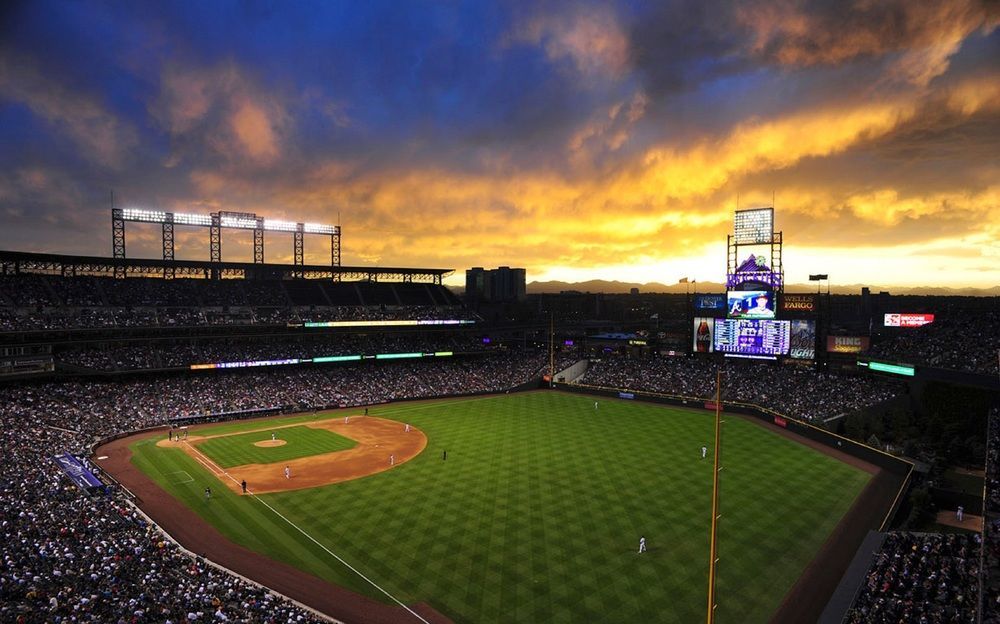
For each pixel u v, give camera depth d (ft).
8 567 92.79
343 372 318.24
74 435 201.16
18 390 228.43
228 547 121.70
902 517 142.20
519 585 106.01
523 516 138.00
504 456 190.29
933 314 269.44
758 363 299.99
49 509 124.57
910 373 222.28
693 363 320.29
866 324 365.61
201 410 248.32
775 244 282.97
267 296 328.29
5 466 153.79
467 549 120.57
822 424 219.20
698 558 116.57
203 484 162.40
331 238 366.22
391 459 186.39
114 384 254.27
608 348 409.69
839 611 94.02
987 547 97.45
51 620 75.56
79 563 98.32
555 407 279.28
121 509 133.80
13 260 259.60
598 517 137.39
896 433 201.46
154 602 86.22
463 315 383.04
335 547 121.90
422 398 302.86
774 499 149.69
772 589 105.09
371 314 349.41
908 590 95.86
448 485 161.07
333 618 95.40
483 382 331.98
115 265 286.05
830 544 123.34
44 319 249.14
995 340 223.51
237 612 87.92
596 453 193.57
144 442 209.15
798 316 278.67
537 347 437.58
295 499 150.41
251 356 294.66
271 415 260.42
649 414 260.42
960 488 155.74
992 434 163.12
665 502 147.13
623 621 94.68
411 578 108.78
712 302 301.43
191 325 280.31
